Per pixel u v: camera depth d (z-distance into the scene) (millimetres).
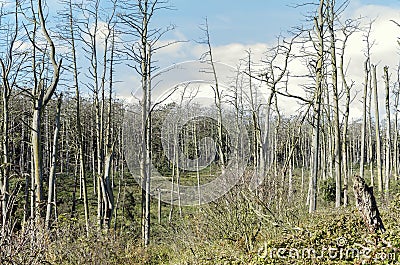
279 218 10641
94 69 19656
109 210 16062
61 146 31844
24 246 7172
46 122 27766
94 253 10680
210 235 11344
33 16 14703
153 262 13188
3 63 17250
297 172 33750
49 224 11344
